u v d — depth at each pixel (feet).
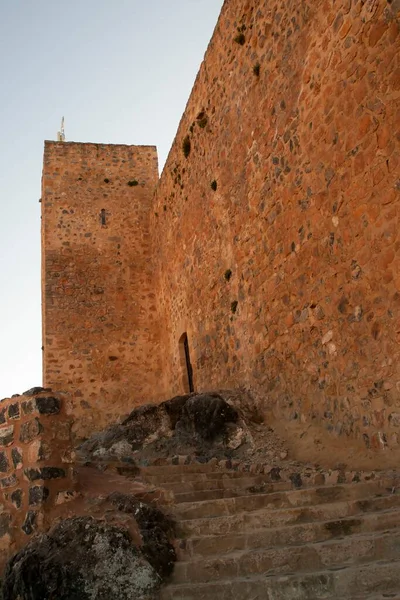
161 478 22.41
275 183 31.76
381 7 22.44
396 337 21.38
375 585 13.05
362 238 23.56
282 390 30.89
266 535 15.47
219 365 40.52
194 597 13.26
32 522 16.22
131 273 61.26
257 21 34.06
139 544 14.69
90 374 56.90
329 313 26.13
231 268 38.42
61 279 59.31
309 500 18.07
